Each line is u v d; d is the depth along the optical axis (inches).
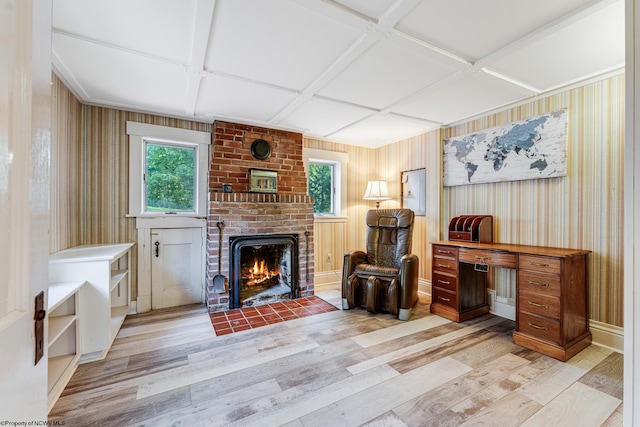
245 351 88.0
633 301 33.4
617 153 88.7
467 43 73.5
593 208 93.7
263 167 141.6
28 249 18.1
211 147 136.6
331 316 118.0
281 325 108.3
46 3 20.0
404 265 114.5
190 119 130.5
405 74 89.6
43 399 20.1
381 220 138.2
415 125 141.3
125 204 118.9
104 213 115.0
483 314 120.2
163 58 80.1
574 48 75.4
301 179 152.5
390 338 97.2
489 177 122.7
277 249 154.3
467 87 98.7
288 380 73.1
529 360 83.0
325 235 168.4
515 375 75.5
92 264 82.0
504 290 118.6
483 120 126.2
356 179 179.6
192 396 66.6
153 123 124.2
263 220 135.6
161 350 88.1
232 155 134.3
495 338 97.3
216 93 103.3
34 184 18.8
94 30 67.7
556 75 90.1
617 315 88.7
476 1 58.7
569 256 85.2
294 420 59.5
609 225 90.4
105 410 61.6
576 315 88.3
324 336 98.7
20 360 17.5
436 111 121.4
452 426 57.9
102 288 82.9
